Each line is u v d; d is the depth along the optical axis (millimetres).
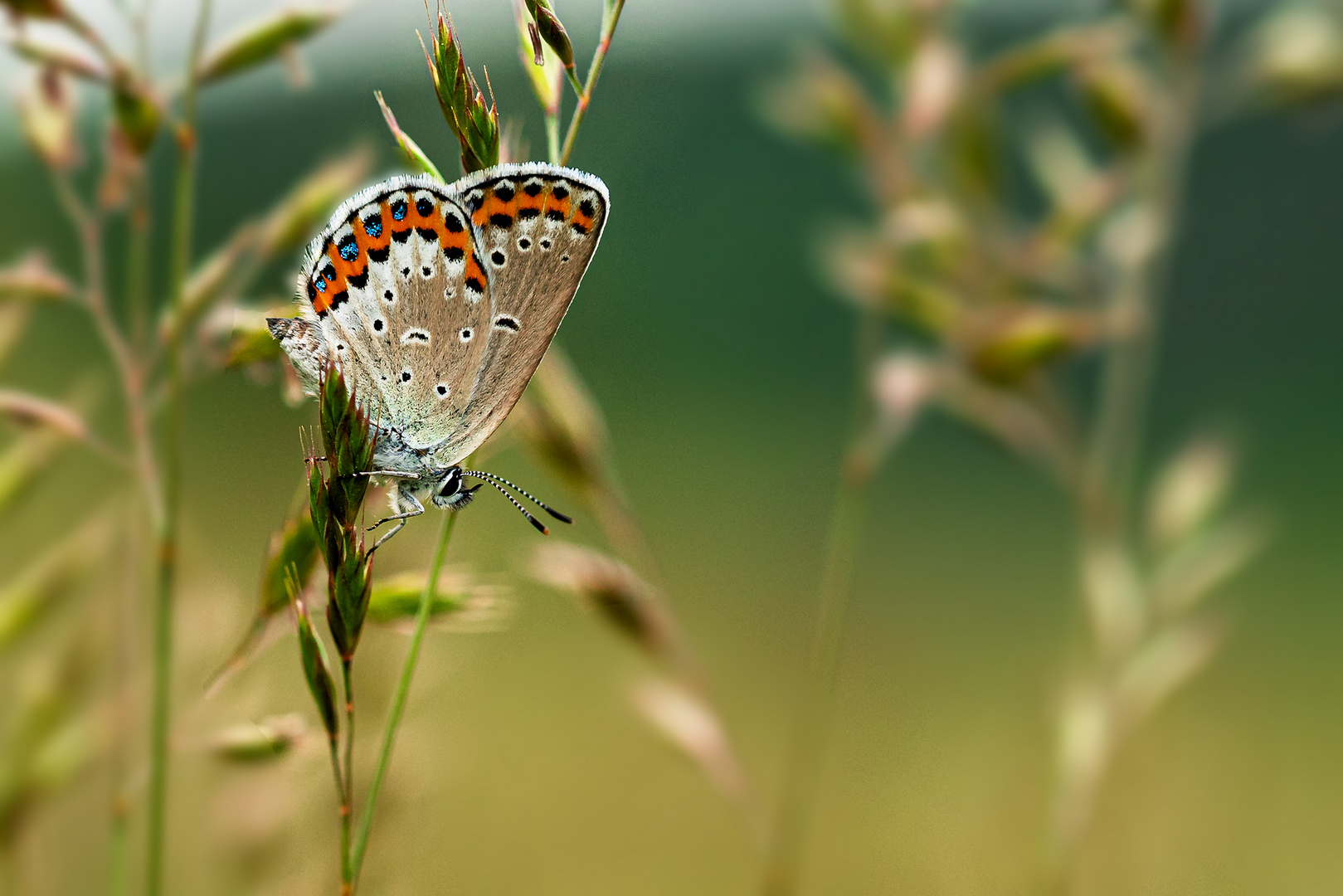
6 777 280
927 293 291
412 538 281
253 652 273
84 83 278
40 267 280
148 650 282
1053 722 291
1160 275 294
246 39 277
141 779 280
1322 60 290
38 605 281
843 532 287
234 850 281
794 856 284
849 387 938
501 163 281
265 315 278
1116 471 292
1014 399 292
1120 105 292
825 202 1038
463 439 284
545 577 283
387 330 282
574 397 282
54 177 280
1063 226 293
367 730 282
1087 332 291
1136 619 291
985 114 294
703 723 284
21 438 281
